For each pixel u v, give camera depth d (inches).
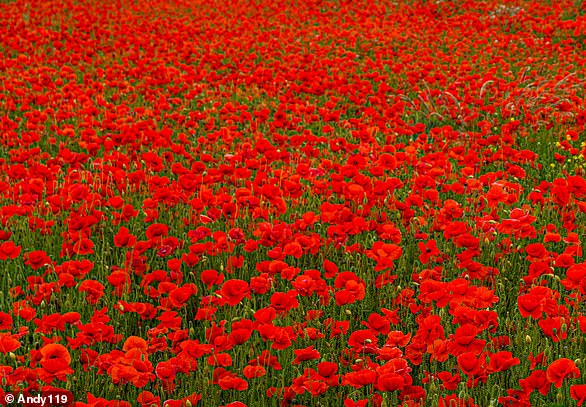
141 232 199.8
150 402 110.9
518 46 527.8
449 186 214.2
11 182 231.6
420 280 159.6
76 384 125.1
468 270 158.7
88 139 267.3
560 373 109.1
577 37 547.5
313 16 673.0
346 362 128.0
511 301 159.5
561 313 135.2
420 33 568.1
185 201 198.4
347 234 180.5
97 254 179.6
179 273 155.7
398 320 150.3
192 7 743.1
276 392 122.2
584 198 209.5
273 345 122.4
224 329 137.9
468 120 315.6
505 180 216.4
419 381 132.3
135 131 265.3
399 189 237.3
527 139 295.9
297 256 157.3
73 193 193.5
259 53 536.1
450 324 145.9
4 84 392.2
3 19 625.0
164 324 130.0
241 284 133.5
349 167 195.6
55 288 150.6
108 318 132.5
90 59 479.5
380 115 331.0
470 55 510.3
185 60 482.3
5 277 167.6
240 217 201.2
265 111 296.7
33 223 188.1
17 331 143.2
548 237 166.7
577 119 283.4
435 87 410.3
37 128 303.7
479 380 118.0
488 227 181.8
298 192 193.3
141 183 230.7
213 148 291.3
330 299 151.9
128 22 645.9
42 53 501.4
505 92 350.0
